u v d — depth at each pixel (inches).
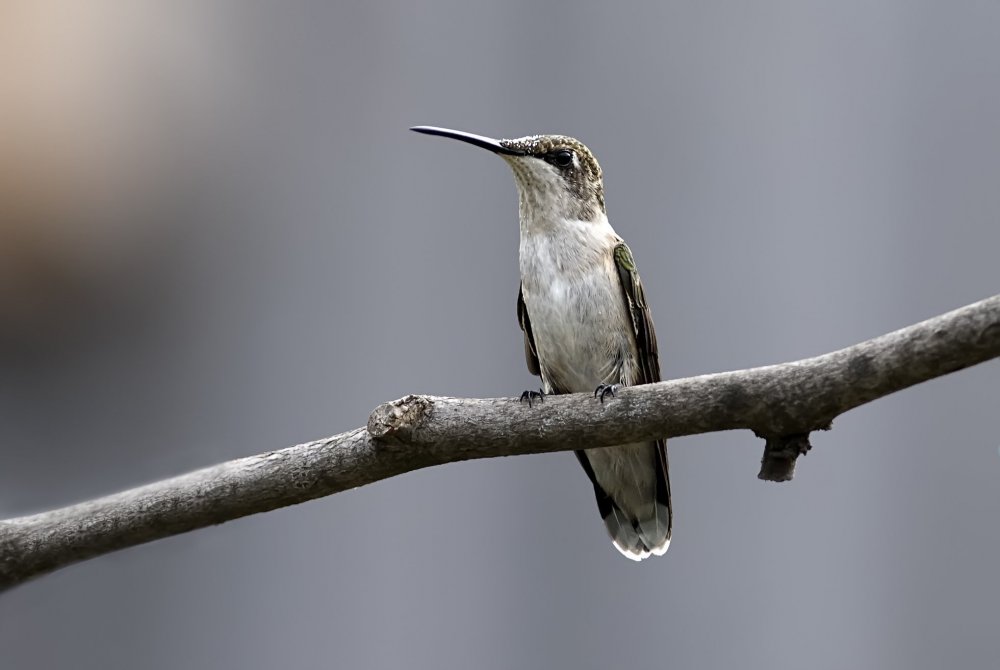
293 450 289.6
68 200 411.8
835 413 265.1
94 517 293.1
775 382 266.7
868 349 257.4
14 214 404.8
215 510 290.7
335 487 289.1
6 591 300.2
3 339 405.4
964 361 249.1
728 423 273.3
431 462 288.4
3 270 403.9
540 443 284.7
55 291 410.9
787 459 274.4
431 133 392.2
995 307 243.9
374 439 281.4
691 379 275.9
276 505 291.1
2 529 294.4
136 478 410.3
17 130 406.0
